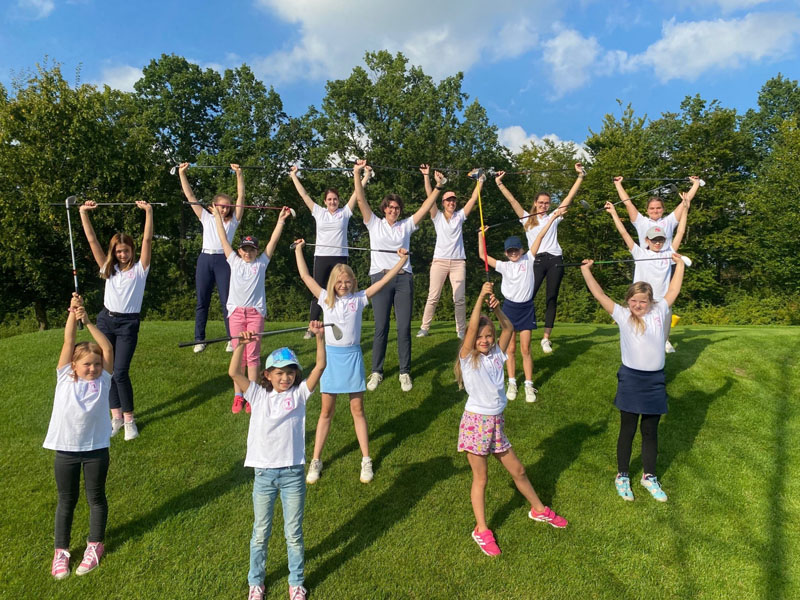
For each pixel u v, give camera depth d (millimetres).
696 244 29938
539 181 36938
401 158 31578
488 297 4527
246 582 3971
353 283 5086
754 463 5645
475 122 33000
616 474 5340
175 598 3840
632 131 32250
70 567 4141
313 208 7684
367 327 10539
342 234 7648
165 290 29109
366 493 4992
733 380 7348
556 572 4109
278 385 3873
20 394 6910
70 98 23297
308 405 6586
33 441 5883
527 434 6039
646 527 4648
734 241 28766
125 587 3939
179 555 4238
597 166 30047
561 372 7539
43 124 22203
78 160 22438
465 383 4418
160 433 5965
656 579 4102
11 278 23312
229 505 4809
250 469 5336
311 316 8312
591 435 6055
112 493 4957
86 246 22844
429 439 5871
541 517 4617
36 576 4047
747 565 4289
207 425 6121
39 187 21281
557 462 5539
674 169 30594
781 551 4453
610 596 3916
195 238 32781
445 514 4727
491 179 33188
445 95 34000
